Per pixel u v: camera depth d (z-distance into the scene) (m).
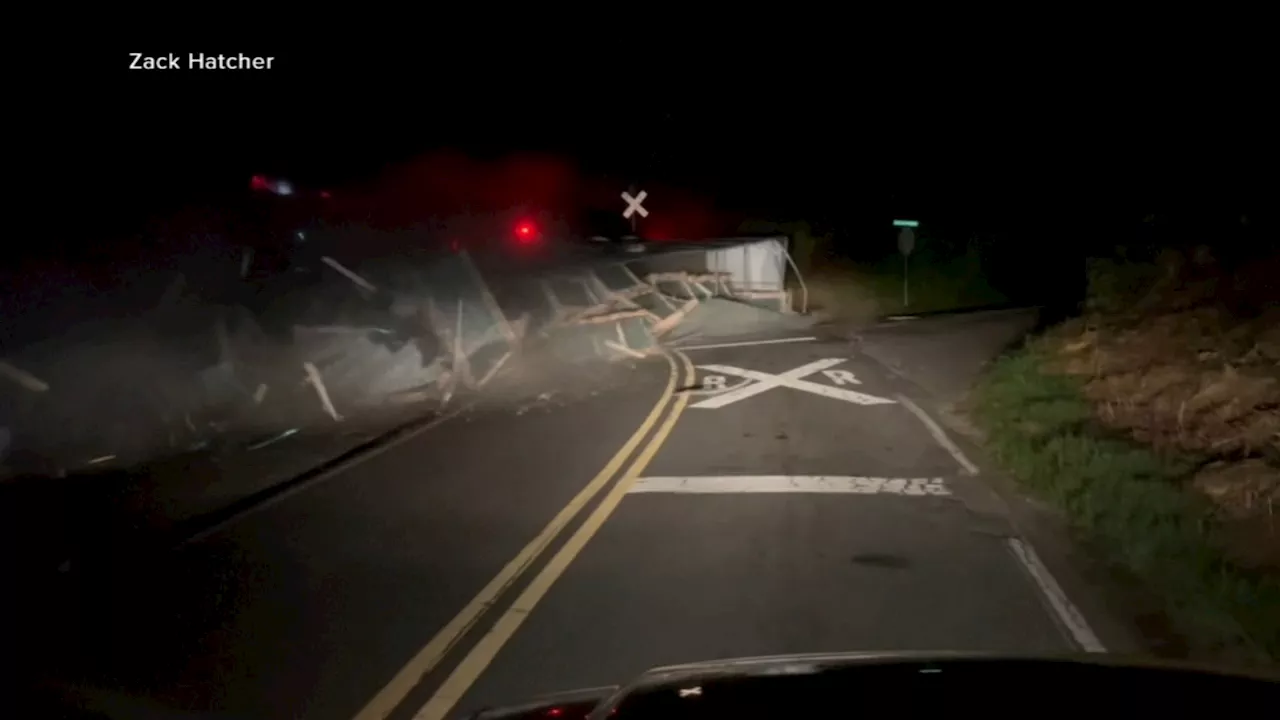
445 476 12.59
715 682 3.46
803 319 31.61
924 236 43.03
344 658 6.76
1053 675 3.47
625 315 25.72
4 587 8.33
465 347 21.80
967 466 12.76
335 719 5.83
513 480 12.29
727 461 13.16
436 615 7.58
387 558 9.10
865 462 13.01
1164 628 7.18
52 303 16.38
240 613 7.68
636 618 7.41
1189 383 14.72
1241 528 9.41
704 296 32.97
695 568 8.63
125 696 6.15
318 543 9.62
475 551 9.30
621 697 3.41
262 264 21.41
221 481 12.44
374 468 13.12
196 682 6.38
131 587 8.35
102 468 13.10
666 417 16.52
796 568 8.60
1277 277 17.61
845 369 21.50
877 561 8.80
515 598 7.93
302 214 24.70
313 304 20.89
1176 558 8.42
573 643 6.94
